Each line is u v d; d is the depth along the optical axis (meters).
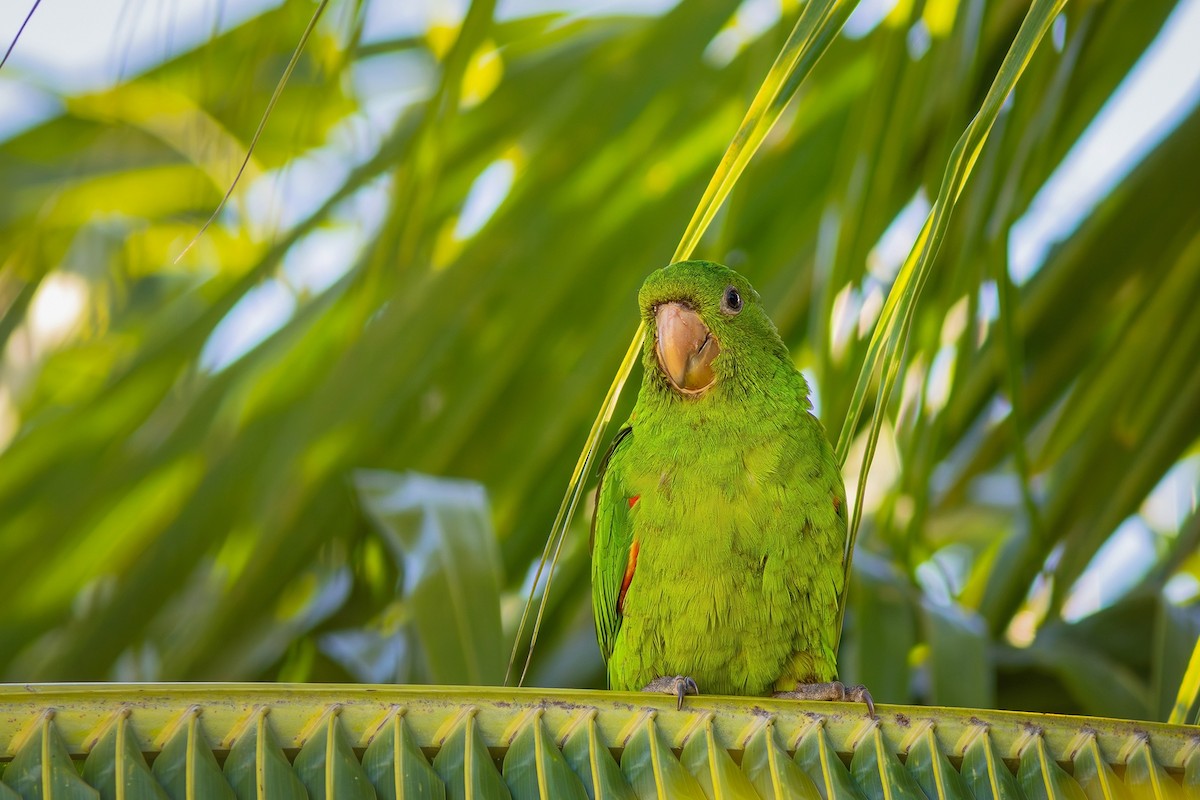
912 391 7.48
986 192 6.28
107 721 4.40
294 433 8.32
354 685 4.69
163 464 8.45
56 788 4.22
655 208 8.34
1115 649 7.61
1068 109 7.30
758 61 7.23
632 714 4.84
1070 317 7.90
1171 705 6.61
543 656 8.75
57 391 11.21
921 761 4.80
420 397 8.24
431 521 7.38
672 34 8.20
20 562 8.34
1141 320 7.57
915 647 7.57
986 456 8.24
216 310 8.68
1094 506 7.71
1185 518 8.51
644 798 4.65
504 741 4.70
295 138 6.57
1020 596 7.85
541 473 8.52
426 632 6.79
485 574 7.08
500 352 8.31
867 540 8.02
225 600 8.09
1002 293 6.24
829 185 8.34
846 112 8.24
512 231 8.25
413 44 10.36
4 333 11.18
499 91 8.79
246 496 8.35
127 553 8.36
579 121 8.28
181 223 12.20
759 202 8.40
